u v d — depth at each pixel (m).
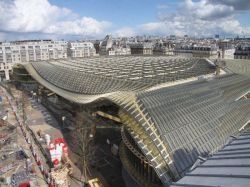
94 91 103.62
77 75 131.25
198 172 28.27
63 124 118.25
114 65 151.12
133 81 108.81
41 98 165.88
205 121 70.50
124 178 73.06
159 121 64.12
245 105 88.56
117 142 95.94
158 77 117.94
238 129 73.88
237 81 118.06
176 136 61.28
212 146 62.78
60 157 79.69
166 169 55.00
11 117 130.88
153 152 58.00
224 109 80.81
